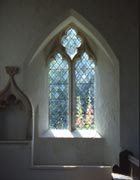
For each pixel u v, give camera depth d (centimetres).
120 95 428
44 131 479
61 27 466
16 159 422
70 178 424
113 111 454
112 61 450
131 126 425
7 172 420
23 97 432
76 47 495
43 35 437
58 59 495
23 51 436
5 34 438
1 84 434
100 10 436
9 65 434
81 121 489
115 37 432
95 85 493
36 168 423
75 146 468
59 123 490
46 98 487
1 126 438
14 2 441
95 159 466
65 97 494
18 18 439
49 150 465
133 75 429
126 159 409
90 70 497
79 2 436
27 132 433
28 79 444
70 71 494
